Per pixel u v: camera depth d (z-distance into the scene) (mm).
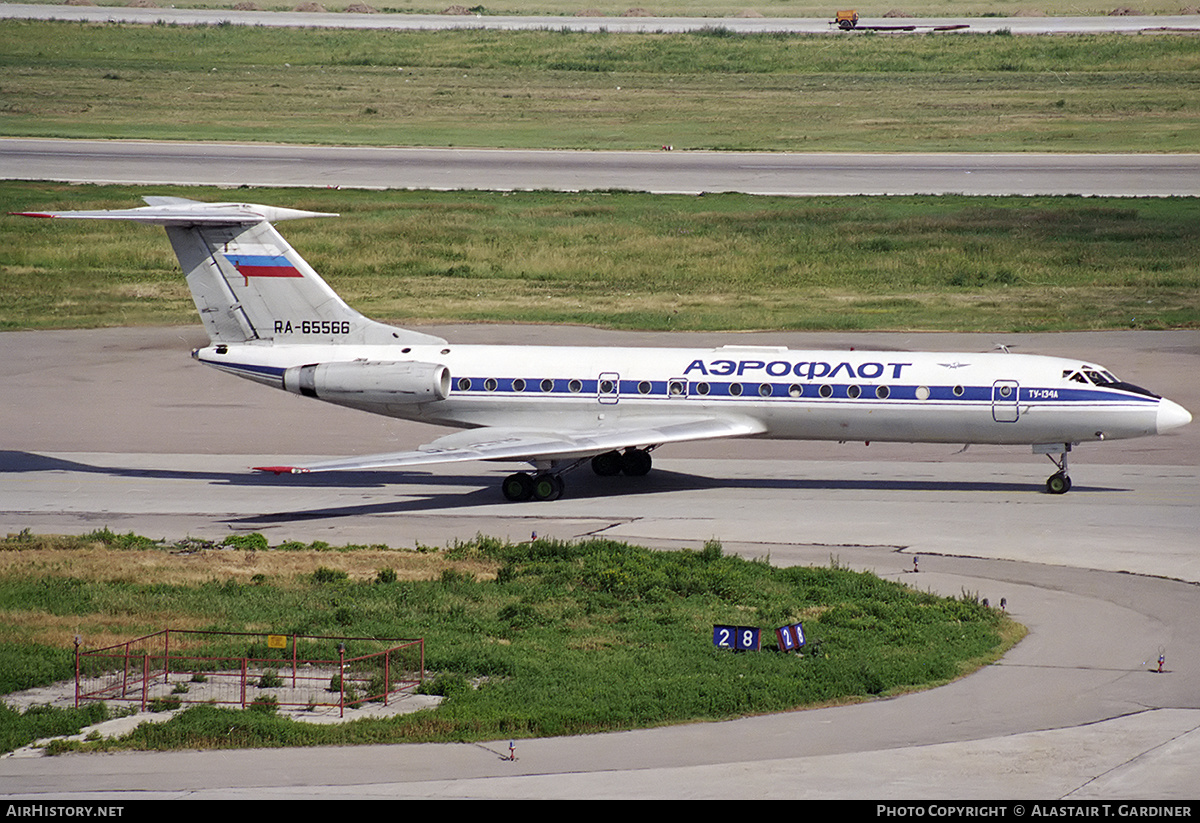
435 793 47781
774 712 57406
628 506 104312
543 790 48062
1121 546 88812
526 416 111188
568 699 58094
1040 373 105875
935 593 77875
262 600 75812
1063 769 49969
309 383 111000
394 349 113125
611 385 109812
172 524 98750
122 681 63219
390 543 92375
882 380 107188
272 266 113188
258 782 49281
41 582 79250
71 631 70062
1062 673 62625
